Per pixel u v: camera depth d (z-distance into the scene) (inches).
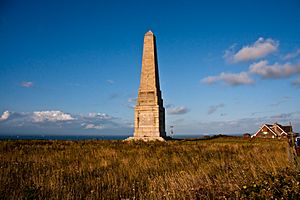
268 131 3107.8
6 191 391.5
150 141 1763.0
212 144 1494.8
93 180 484.7
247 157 761.0
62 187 416.8
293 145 559.2
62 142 1505.9
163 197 367.9
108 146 1300.4
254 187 327.6
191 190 362.9
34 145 1250.6
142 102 2042.3
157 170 595.2
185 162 723.4
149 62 2075.5
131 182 476.1
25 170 571.8
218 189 362.6
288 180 353.4
